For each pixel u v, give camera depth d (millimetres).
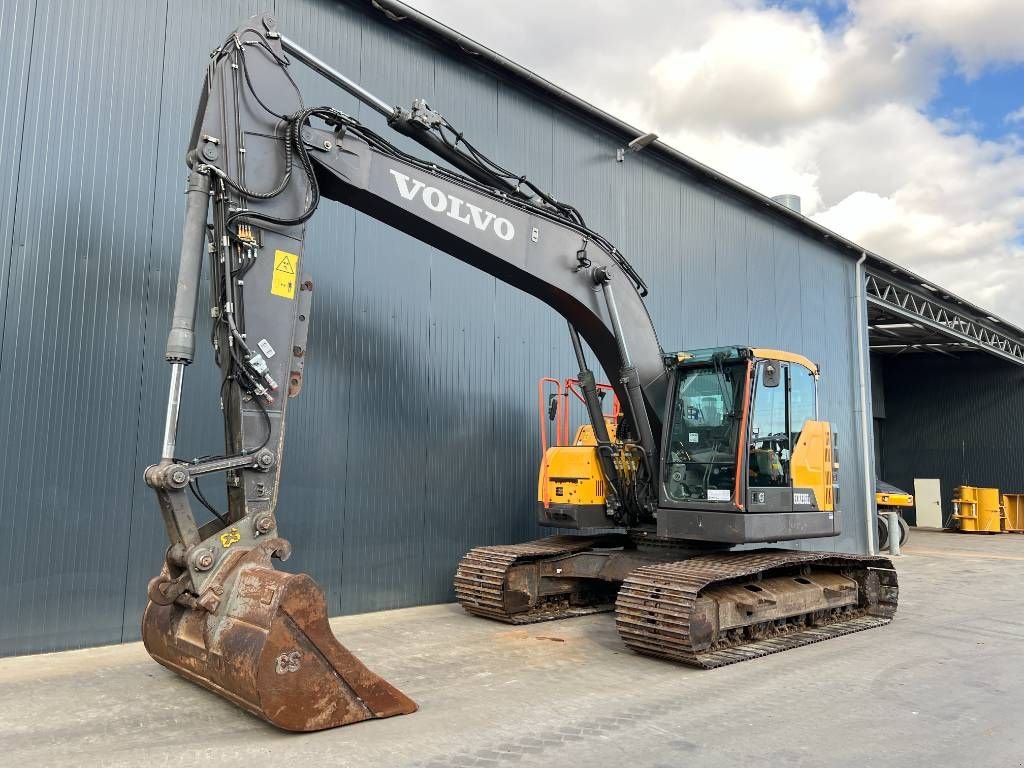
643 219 12945
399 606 8852
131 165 7223
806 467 7855
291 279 5309
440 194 6395
